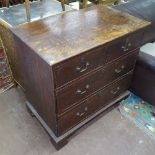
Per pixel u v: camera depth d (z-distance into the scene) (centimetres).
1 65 181
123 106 177
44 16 155
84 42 114
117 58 136
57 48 108
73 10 159
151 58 154
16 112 170
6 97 185
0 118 165
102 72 132
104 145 147
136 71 164
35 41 114
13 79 190
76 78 116
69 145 146
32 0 193
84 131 156
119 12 153
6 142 148
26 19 151
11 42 150
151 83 158
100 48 116
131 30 129
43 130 156
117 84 157
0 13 161
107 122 163
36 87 131
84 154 141
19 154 141
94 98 142
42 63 105
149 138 153
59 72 103
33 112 156
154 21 202
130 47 140
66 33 122
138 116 169
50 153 141
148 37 205
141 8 196
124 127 160
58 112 121
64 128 135
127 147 146
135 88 175
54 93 111
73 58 104
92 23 135
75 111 133
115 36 121
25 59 126
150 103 172
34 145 146
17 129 157
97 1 227
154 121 165
